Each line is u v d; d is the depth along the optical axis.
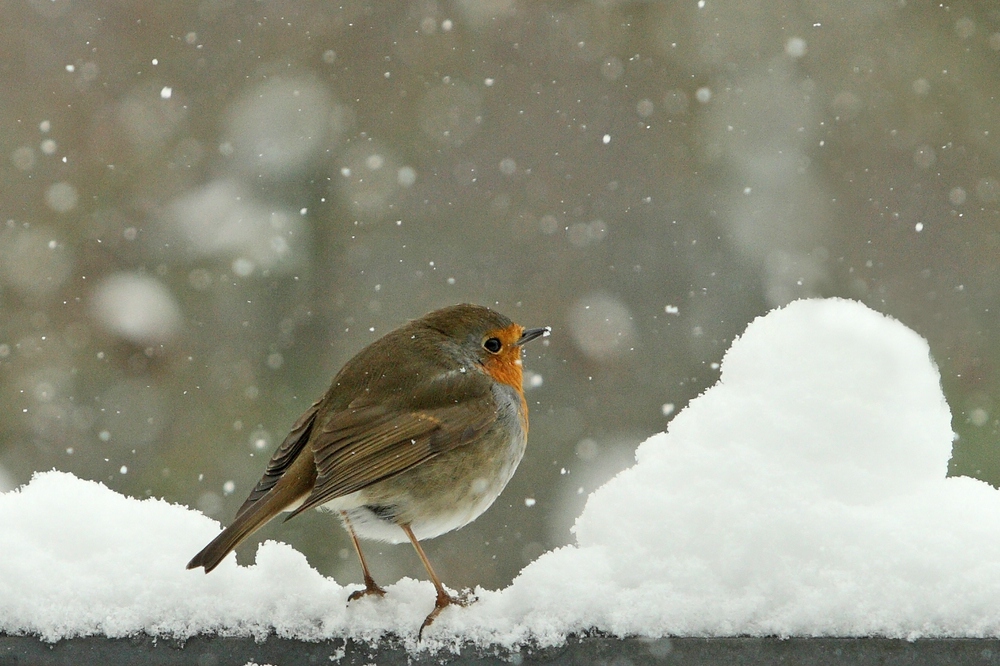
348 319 11.84
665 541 4.96
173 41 13.75
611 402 12.44
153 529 5.43
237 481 10.89
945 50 14.19
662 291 13.26
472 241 13.23
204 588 5.16
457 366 7.11
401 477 6.70
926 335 13.43
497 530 11.52
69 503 5.43
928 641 4.58
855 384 5.20
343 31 13.90
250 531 6.02
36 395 11.37
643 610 4.82
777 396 5.25
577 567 5.04
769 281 13.39
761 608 4.70
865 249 13.90
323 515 10.95
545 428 12.20
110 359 11.43
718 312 13.14
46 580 5.09
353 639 5.07
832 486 4.98
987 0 14.30
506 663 4.95
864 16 14.30
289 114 12.23
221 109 13.18
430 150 13.62
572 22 14.49
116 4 13.96
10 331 11.66
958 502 4.93
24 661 4.96
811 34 14.40
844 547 4.75
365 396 6.80
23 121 13.09
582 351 12.69
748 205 13.68
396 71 13.79
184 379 11.37
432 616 5.05
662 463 5.21
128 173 12.69
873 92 14.24
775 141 14.00
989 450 11.35
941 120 14.26
